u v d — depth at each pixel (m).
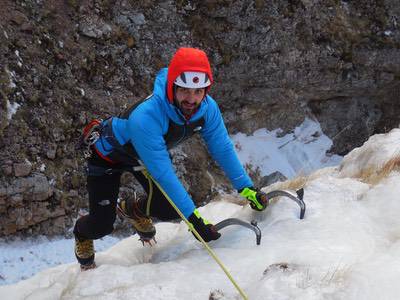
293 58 13.32
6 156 9.22
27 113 9.70
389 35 14.15
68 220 9.74
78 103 10.52
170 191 3.37
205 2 12.52
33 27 10.34
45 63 10.30
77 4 11.17
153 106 3.25
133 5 11.90
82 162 10.20
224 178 12.34
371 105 15.14
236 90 13.23
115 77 11.34
